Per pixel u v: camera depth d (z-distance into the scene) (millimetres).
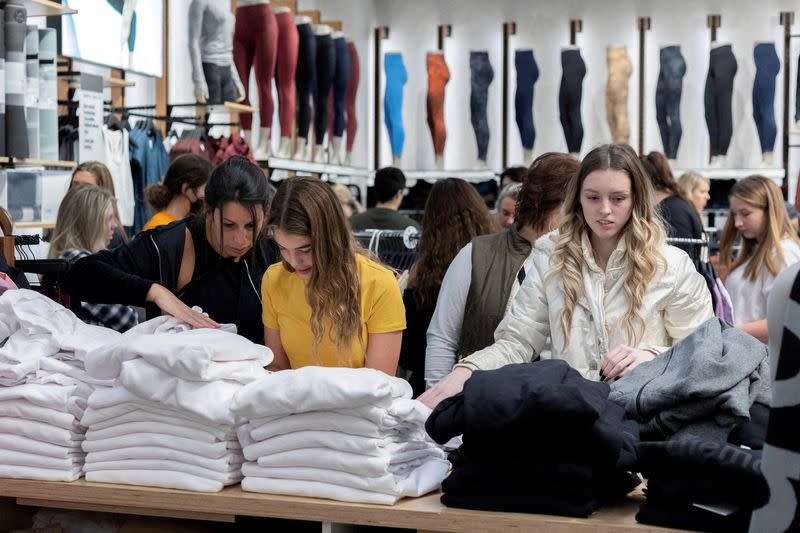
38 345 2420
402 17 11992
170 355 2170
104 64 6602
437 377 3055
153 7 7176
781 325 1492
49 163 5059
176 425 2244
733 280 4695
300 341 2639
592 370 2521
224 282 2967
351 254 2523
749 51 10930
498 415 1939
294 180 2527
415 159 12070
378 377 2123
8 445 2381
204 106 7484
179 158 4410
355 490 2102
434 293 3631
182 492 2223
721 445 1892
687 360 2164
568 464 1942
